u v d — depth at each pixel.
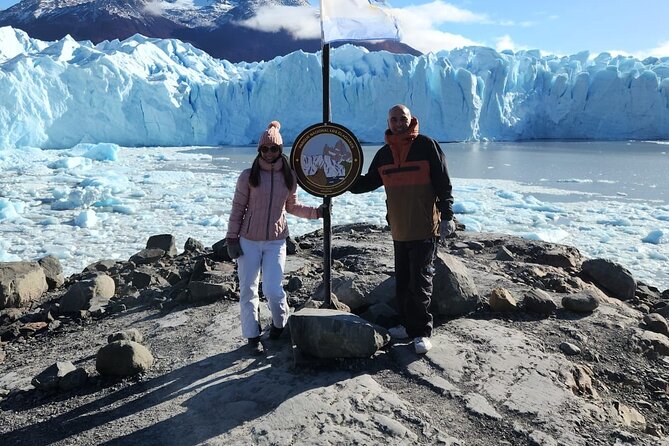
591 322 3.48
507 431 2.35
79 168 25.14
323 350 2.80
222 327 3.46
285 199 2.92
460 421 2.41
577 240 11.34
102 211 14.85
